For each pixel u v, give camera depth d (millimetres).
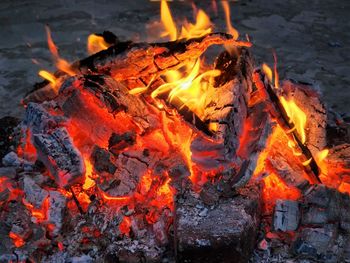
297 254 3771
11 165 4457
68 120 4168
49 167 4059
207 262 3568
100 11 8180
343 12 8242
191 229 3588
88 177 4102
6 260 3777
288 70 6590
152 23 7777
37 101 4629
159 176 3957
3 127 5062
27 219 3969
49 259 3799
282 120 4113
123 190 3877
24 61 6738
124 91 4137
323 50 7121
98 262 3736
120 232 3859
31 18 7906
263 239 3885
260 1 8578
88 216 3934
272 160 4113
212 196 3785
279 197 4145
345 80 6430
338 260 3834
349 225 3920
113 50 4336
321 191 3906
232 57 4367
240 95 4047
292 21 7906
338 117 5203
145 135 4066
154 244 3820
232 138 3852
